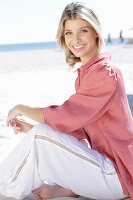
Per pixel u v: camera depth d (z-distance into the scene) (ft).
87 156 6.99
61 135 7.02
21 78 35.65
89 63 7.47
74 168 7.09
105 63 7.09
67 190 7.39
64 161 7.08
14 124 8.07
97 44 7.66
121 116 6.97
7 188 7.25
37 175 7.11
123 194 7.04
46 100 21.53
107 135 6.97
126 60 57.67
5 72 44.80
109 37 118.52
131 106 17.95
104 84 6.86
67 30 7.63
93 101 6.87
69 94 23.88
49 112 7.09
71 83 30.07
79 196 7.64
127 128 7.00
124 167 6.95
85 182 7.10
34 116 7.24
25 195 7.30
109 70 6.91
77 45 7.57
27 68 51.37
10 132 13.42
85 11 7.23
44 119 7.17
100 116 7.00
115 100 6.93
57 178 7.15
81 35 7.48
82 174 7.09
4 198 7.41
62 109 7.01
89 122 7.00
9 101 21.12
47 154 7.06
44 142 6.98
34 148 6.98
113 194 7.08
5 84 30.04
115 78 6.89
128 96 21.21
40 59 73.56
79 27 7.40
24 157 7.04
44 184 8.16
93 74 6.98
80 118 6.92
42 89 26.61
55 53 100.78
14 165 7.22
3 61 71.00
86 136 8.18
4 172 7.27
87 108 6.91
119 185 6.98
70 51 8.71
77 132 8.21
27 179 7.06
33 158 6.97
